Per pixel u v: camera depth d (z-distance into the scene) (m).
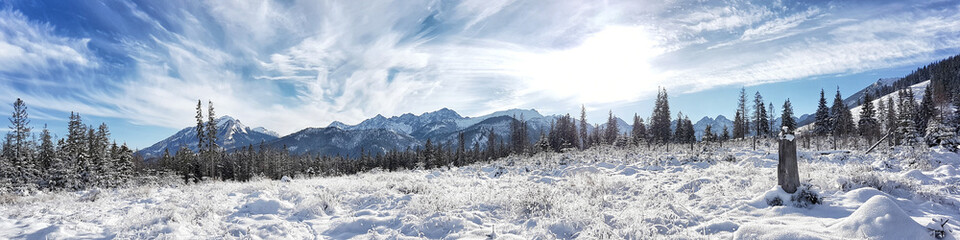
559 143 61.59
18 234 6.79
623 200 8.70
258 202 9.22
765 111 54.75
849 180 8.51
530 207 7.87
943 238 5.02
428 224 6.99
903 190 7.91
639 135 59.59
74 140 43.12
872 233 5.09
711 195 8.61
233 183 17.44
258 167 68.12
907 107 45.12
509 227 6.86
